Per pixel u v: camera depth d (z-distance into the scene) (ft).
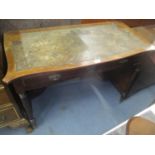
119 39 5.22
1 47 4.59
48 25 5.81
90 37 5.16
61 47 4.57
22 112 4.59
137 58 5.07
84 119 5.66
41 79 4.00
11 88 3.90
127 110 6.07
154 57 5.85
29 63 3.93
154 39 6.40
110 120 5.70
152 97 6.62
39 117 5.57
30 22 5.45
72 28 5.52
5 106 4.09
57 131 5.25
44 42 4.68
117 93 6.61
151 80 6.70
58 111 5.81
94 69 4.51
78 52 4.46
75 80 6.89
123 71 5.99
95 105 6.11
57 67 3.91
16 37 4.75
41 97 6.20
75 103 6.11
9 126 4.81
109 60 4.33
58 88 6.57
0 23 5.02
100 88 6.74
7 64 3.85
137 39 5.31
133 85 6.21
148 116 5.17
